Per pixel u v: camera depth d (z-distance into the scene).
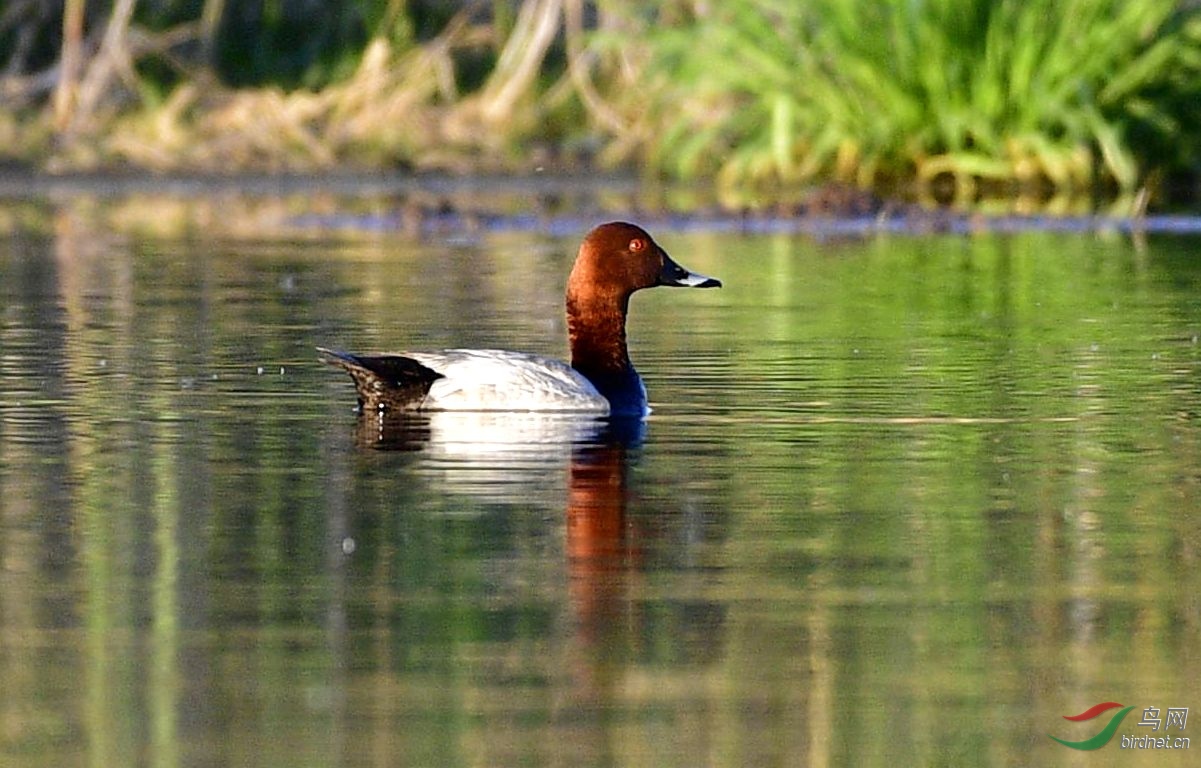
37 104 36.19
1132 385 14.89
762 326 18.42
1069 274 22.50
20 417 13.61
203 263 23.91
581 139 36.03
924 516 10.71
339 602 9.09
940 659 8.37
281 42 36.97
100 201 32.66
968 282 21.84
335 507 10.88
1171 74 32.50
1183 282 21.58
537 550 9.98
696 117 34.25
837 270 23.25
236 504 10.95
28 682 8.05
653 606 9.05
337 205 31.56
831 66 32.97
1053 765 7.38
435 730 7.60
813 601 9.12
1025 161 32.22
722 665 8.28
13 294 20.72
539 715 7.75
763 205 30.58
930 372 15.53
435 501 11.02
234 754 7.36
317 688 8.02
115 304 19.88
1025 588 9.32
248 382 15.09
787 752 7.42
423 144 35.62
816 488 11.37
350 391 14.71
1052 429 13.16
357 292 20.92
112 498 11.12
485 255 24.88
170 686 8.03
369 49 36.12
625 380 14.11
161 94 36.47
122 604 9.06
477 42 37.03
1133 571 9.59
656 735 7.55
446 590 9.29
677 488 11.35
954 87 32.22
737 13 32.84
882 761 7.37
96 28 36.31
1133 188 32.50
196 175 35.06
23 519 10.62
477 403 13.68
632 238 14.14
